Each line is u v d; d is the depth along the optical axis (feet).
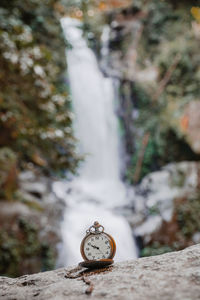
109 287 5.42
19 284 6.85
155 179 51.52
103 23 72.69
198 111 59.52
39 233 33.50
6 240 29.89
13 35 28.19
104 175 68.90
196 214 44.88
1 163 35.50
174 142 62.90
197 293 4.68
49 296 5.56
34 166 46.98
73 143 31.76
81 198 54.80
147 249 43.57
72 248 37.42
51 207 40.73
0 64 26.48
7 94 27.84
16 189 37.04
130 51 72.08
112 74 72.28
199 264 5.84
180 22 68.03
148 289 5.08
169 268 5.88
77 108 68.08
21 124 28.27
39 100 29.50
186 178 49.34
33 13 49.65
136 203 51.44
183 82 64.64
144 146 66.18
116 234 45.57
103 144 70.85
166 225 44.29
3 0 40.75
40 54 28.94
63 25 71.51
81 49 73.10
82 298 5.17
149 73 68.23
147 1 70.13
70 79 67.31
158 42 69.97
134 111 68.80
